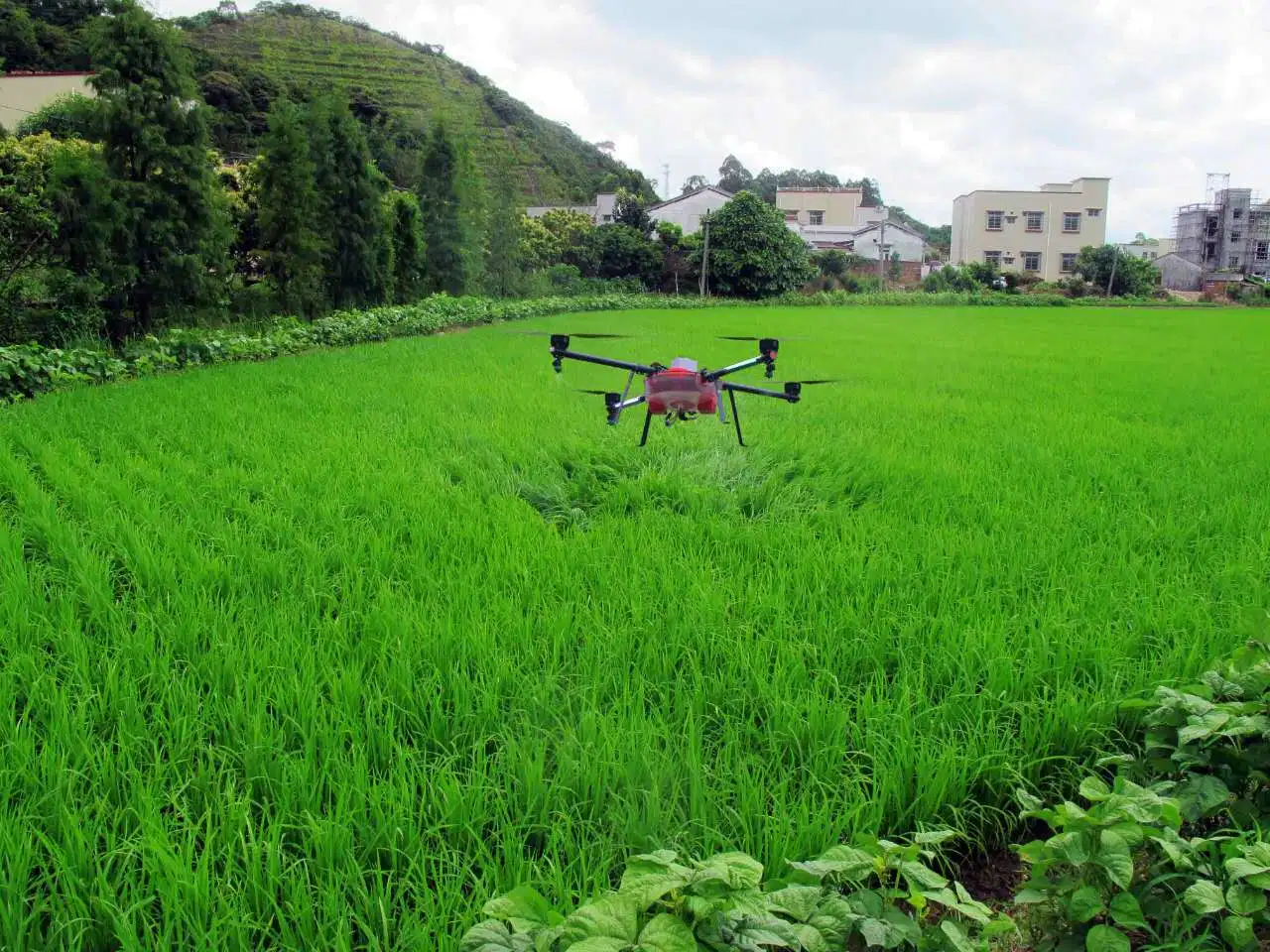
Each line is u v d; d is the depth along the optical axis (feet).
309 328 70.44
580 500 25.62
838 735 12.71
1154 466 29.50
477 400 40.78
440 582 18.15
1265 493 26.08
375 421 35.19
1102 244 270.87
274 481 25.99
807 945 7.18
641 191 332.39
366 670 14.98
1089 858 8.96
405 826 10.73
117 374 48.47
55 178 55.26
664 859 7.29
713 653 15.49
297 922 9.27
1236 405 43.88
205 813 10.73
